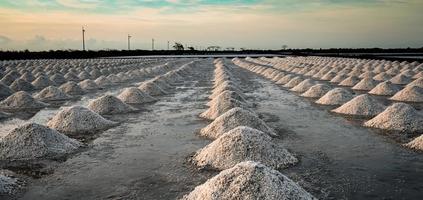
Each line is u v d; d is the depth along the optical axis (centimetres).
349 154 707
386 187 548
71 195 527
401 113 940
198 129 923
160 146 769
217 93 1471
